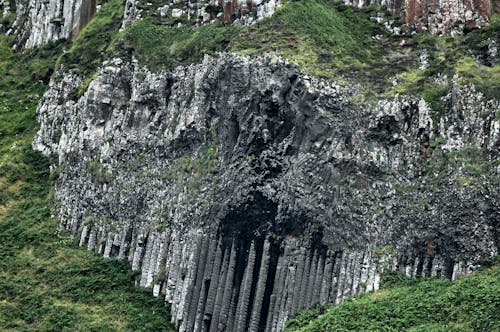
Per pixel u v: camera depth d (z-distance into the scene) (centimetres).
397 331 19925
